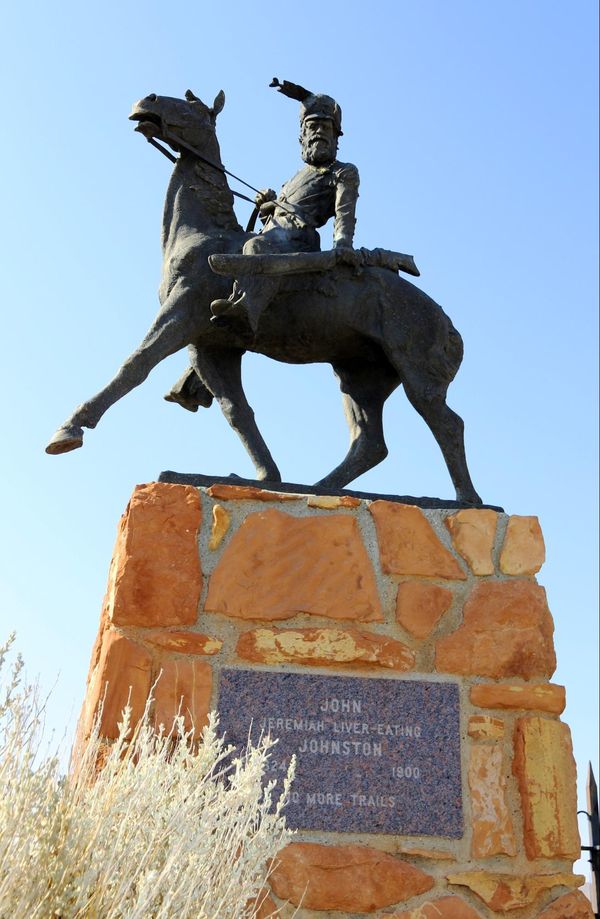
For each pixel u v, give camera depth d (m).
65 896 3.94
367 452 6.98
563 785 5.54
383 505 6.02
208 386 6.90
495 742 5.58
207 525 5.77
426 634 5.75
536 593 5.96
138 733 5.09
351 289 6.79
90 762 4.75
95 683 5.42
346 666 5.59
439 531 6.06
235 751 5.29
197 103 7.06
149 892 3.91
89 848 4.06
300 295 6.72
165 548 5.64
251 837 4.73
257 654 5.52
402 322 6.83
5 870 3.96
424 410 6.75
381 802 5.34
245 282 6.36
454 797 5.42
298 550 5.80
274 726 5.39
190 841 4.23
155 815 4.28
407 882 5.19
